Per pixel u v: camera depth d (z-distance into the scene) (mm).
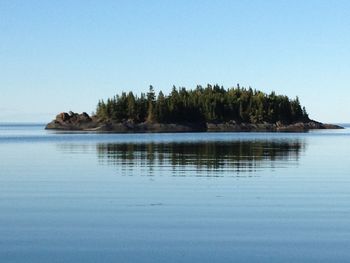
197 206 18312
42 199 20156
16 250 12586
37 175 29234
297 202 19188
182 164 36062
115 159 41531
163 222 15586
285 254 12133
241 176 28234
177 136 113562
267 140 86312
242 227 14867
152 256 12070
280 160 40031
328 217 16250
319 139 91625
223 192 21922
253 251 12398
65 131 184500
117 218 16203
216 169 32312
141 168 33156
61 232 14352
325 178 27219
